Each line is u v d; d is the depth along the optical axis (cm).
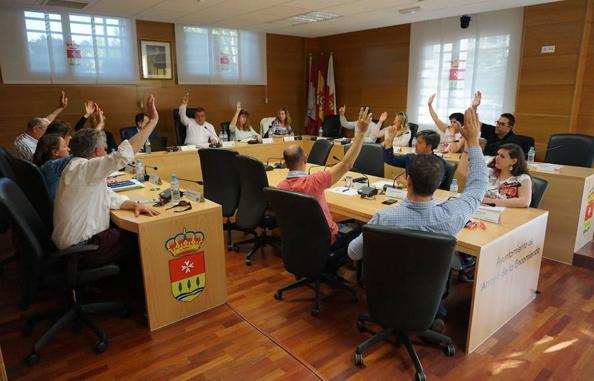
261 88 772
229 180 358
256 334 242
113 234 237
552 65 511
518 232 234
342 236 269
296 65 816
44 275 215
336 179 256
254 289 299
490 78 573
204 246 258
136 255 278
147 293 238
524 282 260
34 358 214
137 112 639
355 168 400
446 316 259
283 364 214
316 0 487
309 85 831
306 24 662
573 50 492
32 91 549
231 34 710
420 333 212
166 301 247
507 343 231
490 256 213
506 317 249
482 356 220
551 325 249
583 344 230
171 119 674
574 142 411
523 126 548
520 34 535
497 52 560
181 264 249
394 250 176
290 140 562
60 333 243
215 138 570
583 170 357
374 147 386
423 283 180
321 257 243
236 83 733
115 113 619
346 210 272
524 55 534
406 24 664
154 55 640
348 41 767
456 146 460
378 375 205
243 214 342
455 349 224
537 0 491
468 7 531
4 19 514
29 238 194
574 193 333
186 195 282
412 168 188
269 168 409
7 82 529
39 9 532
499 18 550
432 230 190
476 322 219
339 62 795
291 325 251
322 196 261
